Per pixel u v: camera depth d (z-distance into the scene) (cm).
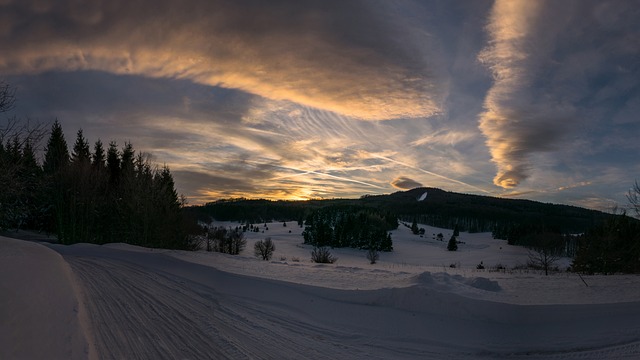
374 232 10412
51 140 4766
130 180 3731
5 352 539
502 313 866
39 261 1327
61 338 621
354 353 708
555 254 3319
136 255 2083
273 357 655
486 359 695
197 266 1599
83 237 4194
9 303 743
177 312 922
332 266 1817
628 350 685
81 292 1095
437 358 696
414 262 7612
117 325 780
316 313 966
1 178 1981
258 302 1076
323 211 12744
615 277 1702
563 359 680
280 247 9731
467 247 11762
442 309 913
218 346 692
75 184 4172
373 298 997
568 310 864
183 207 3988
